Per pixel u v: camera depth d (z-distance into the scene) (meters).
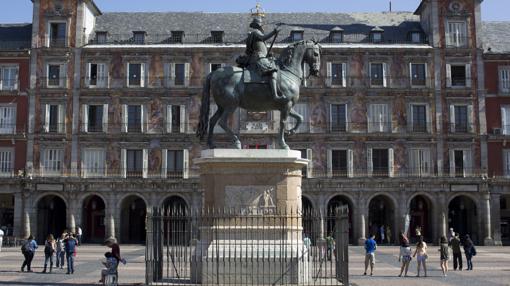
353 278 27.31
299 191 19.42
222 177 18.91
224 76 19.31
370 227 69.12
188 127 66.62
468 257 32.97
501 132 66.81
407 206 64.50
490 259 41.59
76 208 65.19
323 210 64.25
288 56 19.94
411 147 66.38
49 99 67.06
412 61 67.44
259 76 19.28
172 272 23.06
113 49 67.25
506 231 69.50
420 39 69.19
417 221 68.38
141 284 21.66
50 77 67.50
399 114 66.94
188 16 74.00
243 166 18.92
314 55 20.02
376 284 24.28
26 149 66.56
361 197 64.69
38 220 66.56
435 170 66.00
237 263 18.33
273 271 18.36
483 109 66.94
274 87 18.95
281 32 70.81
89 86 67.19
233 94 19.11
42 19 67.94
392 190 64.69
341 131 66.38
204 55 67.56
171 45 67.75
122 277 25.83
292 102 19.45
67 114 67.00
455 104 67.12
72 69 67.44
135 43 68.62
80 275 28.48
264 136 65.25
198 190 65.06
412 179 64.56
